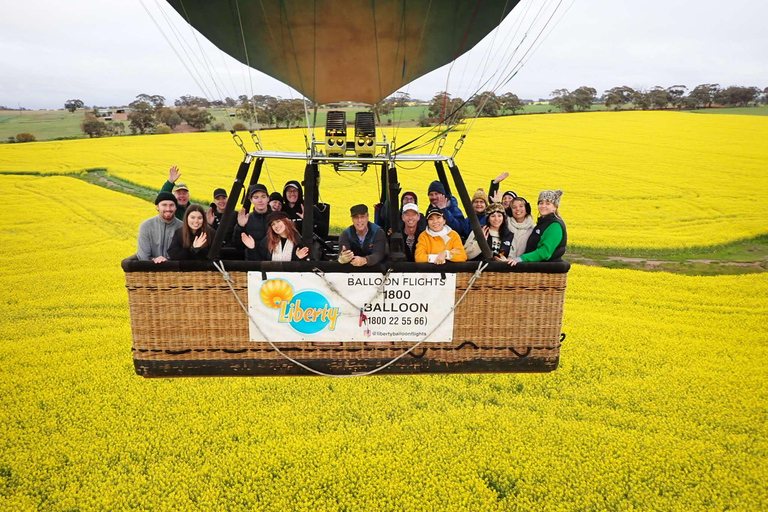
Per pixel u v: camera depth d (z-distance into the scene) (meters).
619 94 86.94
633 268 15.52
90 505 5.67
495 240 5.08
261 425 7.10
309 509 5.69
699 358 9.12
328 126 4.27
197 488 5.92
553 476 6.18
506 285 4.33
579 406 7.59
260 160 5.25
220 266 4.18
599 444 6.75
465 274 4.29
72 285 12.98
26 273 14.04
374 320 4.31
